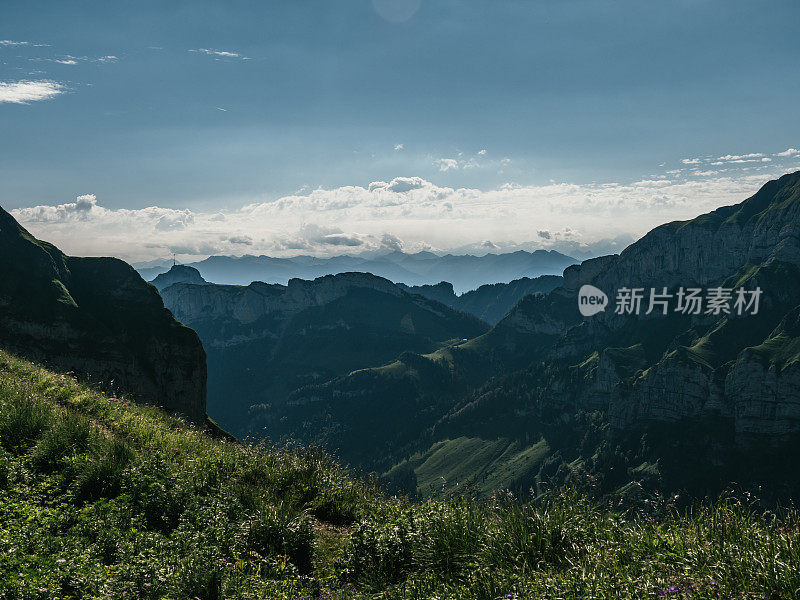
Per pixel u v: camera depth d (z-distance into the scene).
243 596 7.23
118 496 9.77
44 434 11.51
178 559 7.81
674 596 5.71
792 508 6.77
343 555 9.28
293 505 11.58
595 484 8.35
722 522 6.98
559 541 7.49
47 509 8.66
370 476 13.95
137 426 14.61
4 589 6.20
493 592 6.48
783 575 5.69
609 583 6.09
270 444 15.95
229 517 10.13
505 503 8.59
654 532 7.32
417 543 8.36
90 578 6.85
